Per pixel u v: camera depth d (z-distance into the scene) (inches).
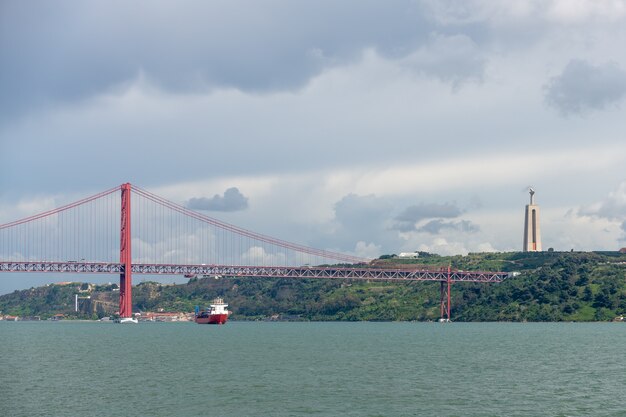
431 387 4160.9
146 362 5733.3
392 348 7293.3
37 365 5570.9
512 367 5255.9
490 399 3742.6
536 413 3395.7
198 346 7775.6
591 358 6003.9
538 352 6668.3
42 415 3383.4
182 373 4869.6
